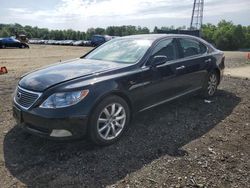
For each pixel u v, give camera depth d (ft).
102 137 13.37
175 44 17.89
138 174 11.32
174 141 14.29
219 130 15.79
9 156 12.59
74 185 10.60
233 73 37.27
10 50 98.94
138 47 16.51
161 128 15.84
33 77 13.87
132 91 14.44
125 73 14.28
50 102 12.25
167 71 16.48
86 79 13.16
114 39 19.27
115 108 13.89
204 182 10.78
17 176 11.14
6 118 16.93
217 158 12.60
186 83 18.31
